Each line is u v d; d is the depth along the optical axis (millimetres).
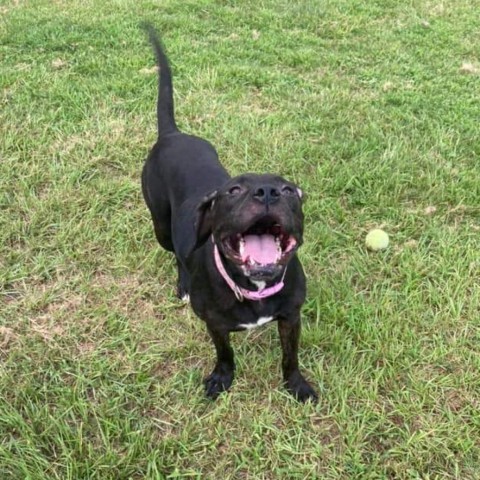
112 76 2322
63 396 1252
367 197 1771
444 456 1167
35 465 1131
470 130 2076
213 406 1267
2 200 1745
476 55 2701
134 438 1185
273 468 1154
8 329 1412
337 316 1420
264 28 2814
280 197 981
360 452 1167
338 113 2154
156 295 1512
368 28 2889
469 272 1535
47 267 1559
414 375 1309
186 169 1381
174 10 2926
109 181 1820
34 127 2029
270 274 991
